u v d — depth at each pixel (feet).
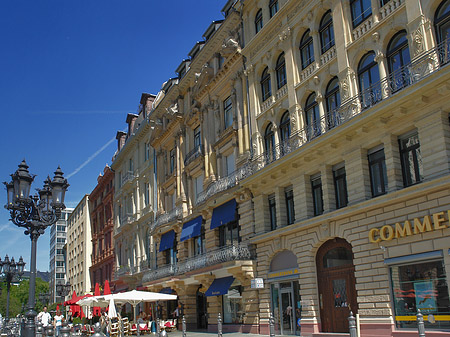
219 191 92.94
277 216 77.25
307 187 71.05
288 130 79.41
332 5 68.59
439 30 52.75
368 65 62.34
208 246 99.19
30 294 51.13
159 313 124.36
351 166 61.93
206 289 94.27
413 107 52.26
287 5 77.92
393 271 54.85
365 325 56.80
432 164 50.70
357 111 61.05
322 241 66.85
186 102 120.67
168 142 130.31
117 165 182.50
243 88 91.97
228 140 96.78
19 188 52.95
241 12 94.17
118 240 173.27
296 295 72.59
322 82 70.03
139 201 151.64
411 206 52.60
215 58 105.09
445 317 48.29
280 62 82.58
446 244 48.21
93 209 223.30
